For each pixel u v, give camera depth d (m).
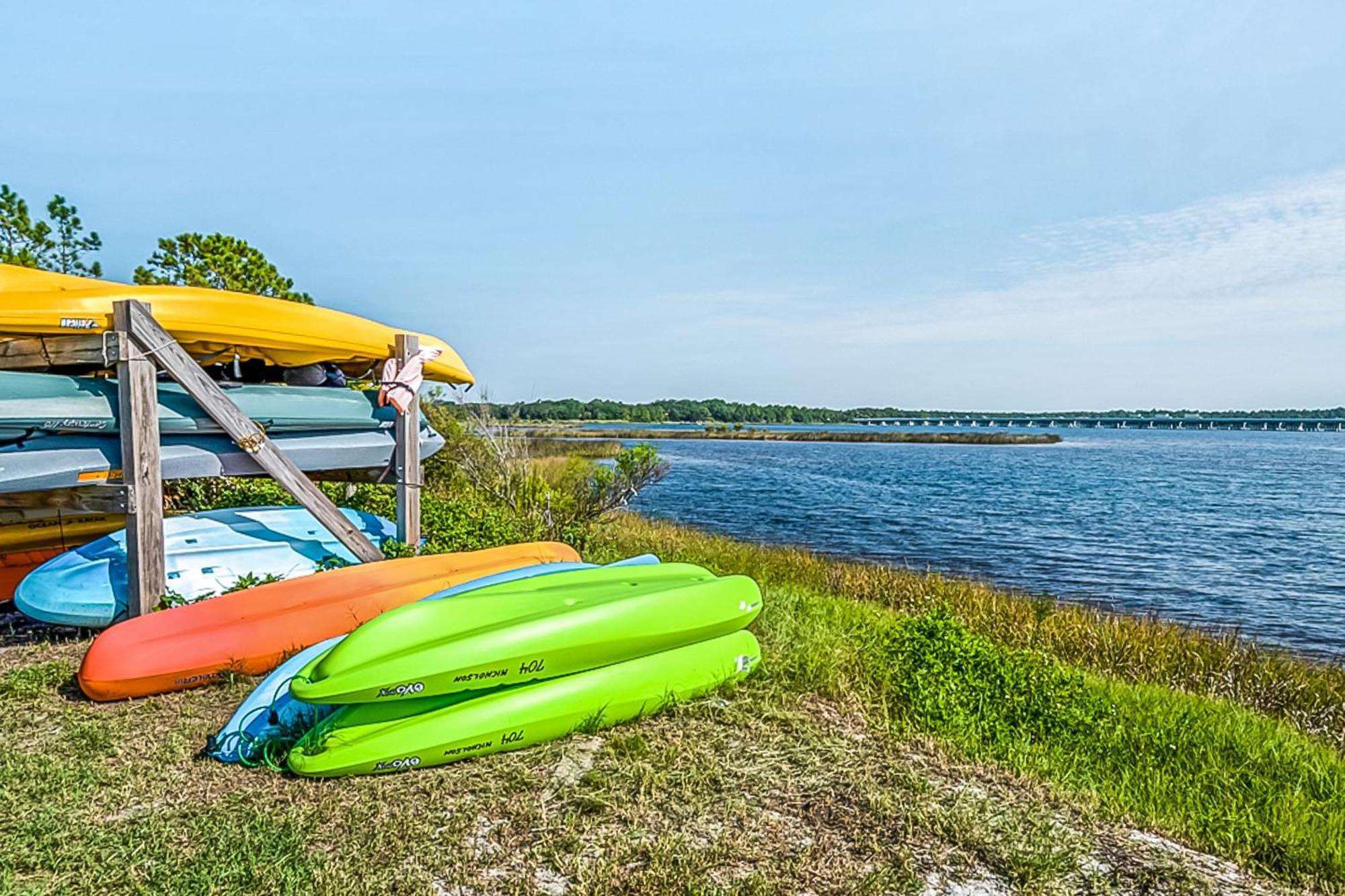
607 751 4.08
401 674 3.71
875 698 5.13
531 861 3.10
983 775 4.13
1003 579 14.19
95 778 3.58
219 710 4.39
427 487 13.31
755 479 37.59
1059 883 3.16
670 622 4.73
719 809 3.57
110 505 5.57
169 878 2.86
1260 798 4.18
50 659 5.21
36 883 2.82
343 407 7.20
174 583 5.84
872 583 11.30
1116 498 28.64
